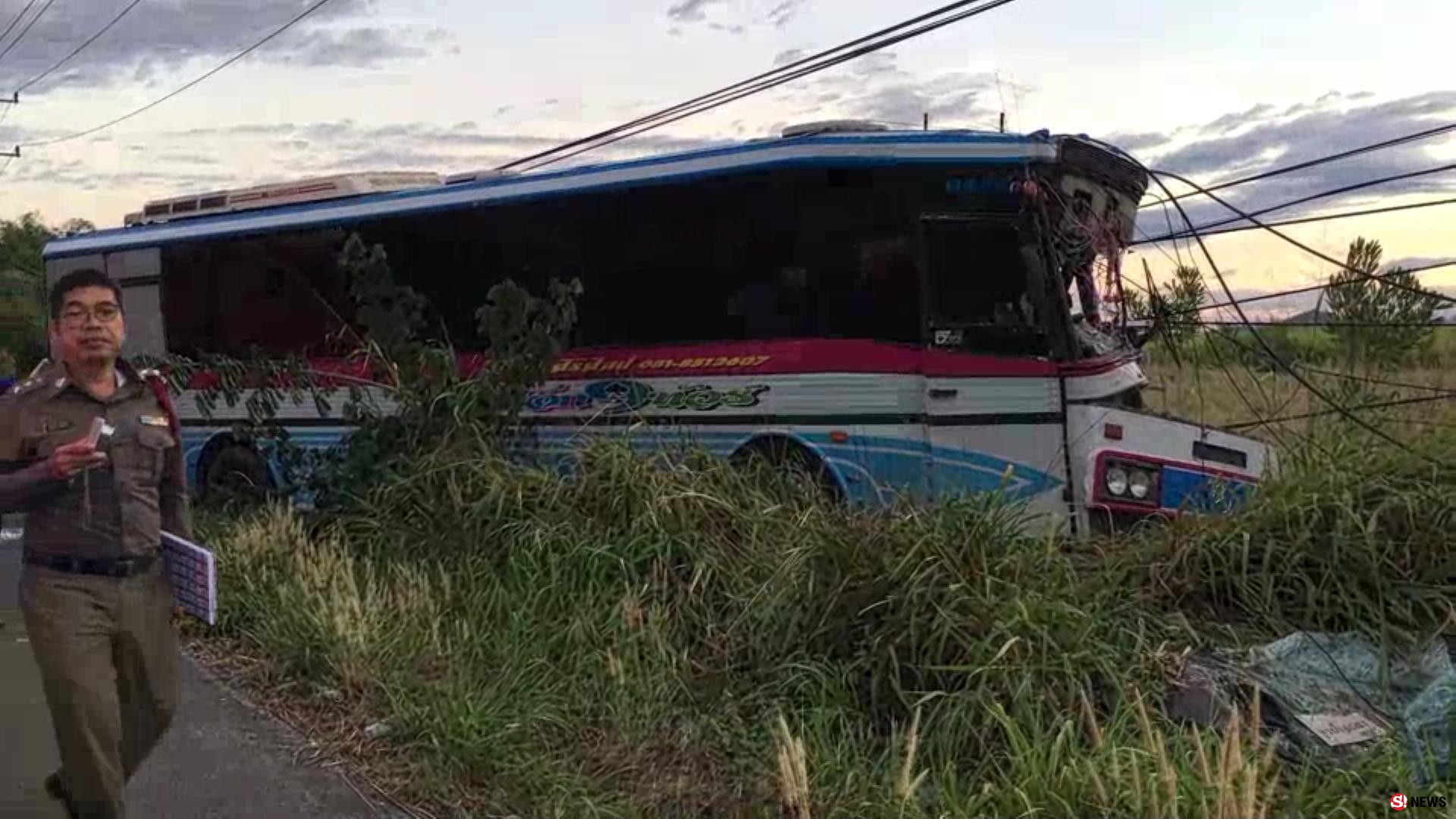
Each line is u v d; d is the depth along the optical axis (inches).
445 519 282.2
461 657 225.3
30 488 140.9
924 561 200.5
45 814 177.2
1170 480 288.2
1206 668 188.1
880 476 300.7
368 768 193.5
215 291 452.1
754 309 317.4
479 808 177.0
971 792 163.5
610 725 199.2
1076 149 301.7
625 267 340.8
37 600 146.3
